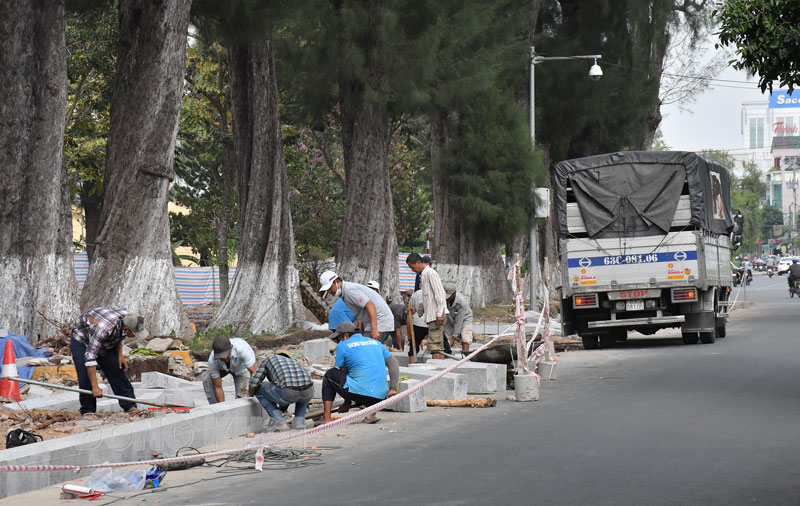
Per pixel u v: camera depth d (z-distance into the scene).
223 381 21.56
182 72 30.22
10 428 14.60
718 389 19.72
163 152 29.92
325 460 13.16
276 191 36.03
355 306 19.27
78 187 61.41
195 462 13.09
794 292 72.94
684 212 32.41
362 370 16.72
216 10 32.31
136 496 11.09
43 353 24.11
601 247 32.41
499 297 59.59
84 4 33.12
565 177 33.12
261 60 36.09
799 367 23.72
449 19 38.50
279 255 35.94
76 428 14.80
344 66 36.47
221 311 35.34
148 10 29.58
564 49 57.19
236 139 37.28
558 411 17.38
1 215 26.67
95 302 28.95
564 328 33.66
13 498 11.08
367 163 39.59
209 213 68.38
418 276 28.50
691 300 31.75
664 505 9.75
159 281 29.73
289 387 15.80
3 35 26.80
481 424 16.16
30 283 26.67
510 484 10.95
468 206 46.66
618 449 13.11
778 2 19.91
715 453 12.64
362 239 39.53
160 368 22.11
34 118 27.09
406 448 13.89
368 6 37.41
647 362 26.75
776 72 20.52
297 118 46.66
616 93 59.44
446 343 24.70
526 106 56.78
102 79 50.41
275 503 10.38
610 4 58.53
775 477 11.09
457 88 38.91
